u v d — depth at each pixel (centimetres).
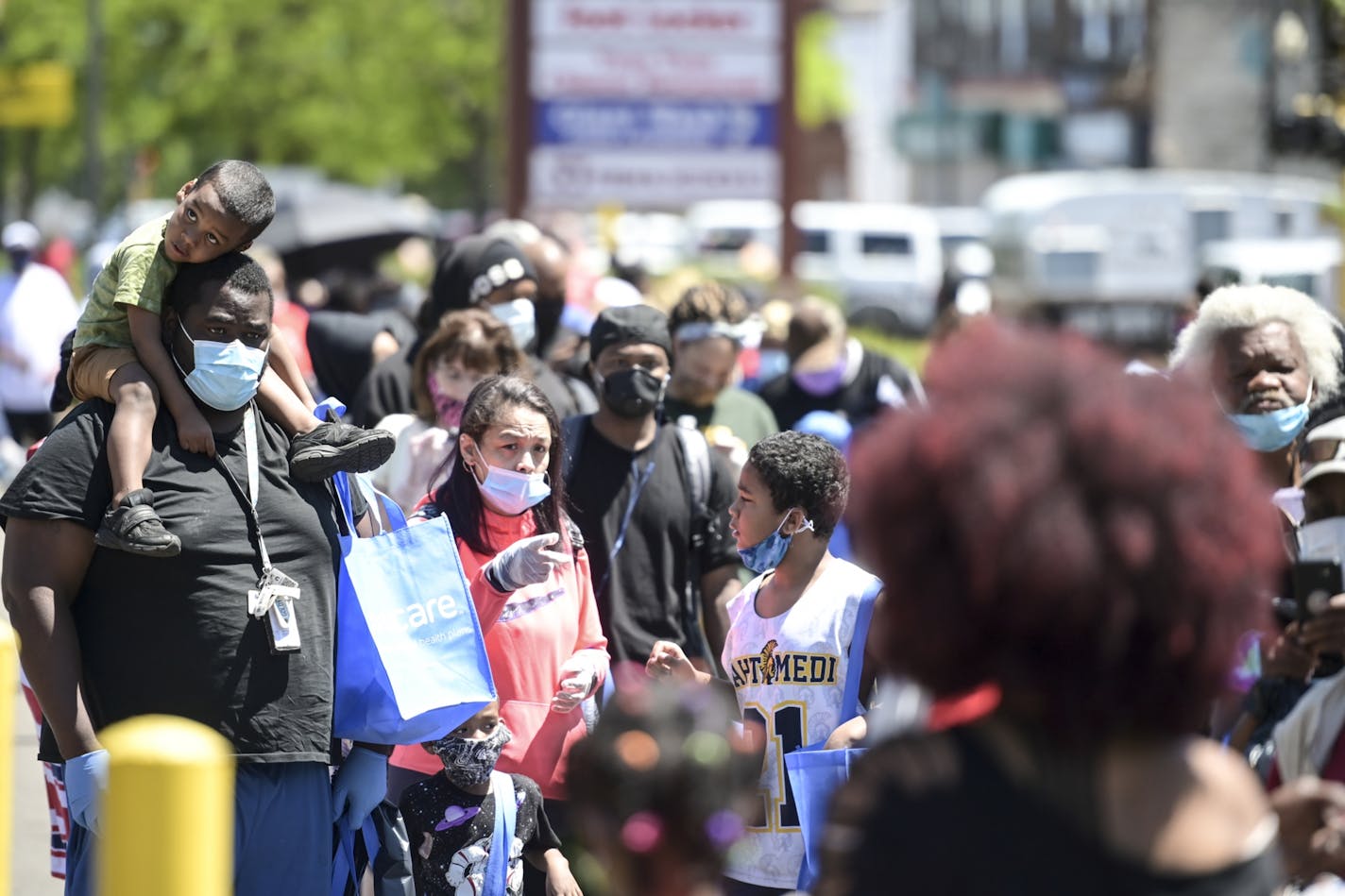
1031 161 13950
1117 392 614
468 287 2005
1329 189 9950
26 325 3856
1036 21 14288
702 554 1608
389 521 1326
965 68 14688
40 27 9712
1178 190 8706
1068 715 594
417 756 1391
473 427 1402
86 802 1102
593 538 1573
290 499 1190
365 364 2380
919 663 615
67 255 6156
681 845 639
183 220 1144
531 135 4572
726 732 657
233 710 1136
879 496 618
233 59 9944
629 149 4594
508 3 4547
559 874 1365
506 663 1373
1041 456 597
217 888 696
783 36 4588
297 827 1166
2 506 1137
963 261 10006
